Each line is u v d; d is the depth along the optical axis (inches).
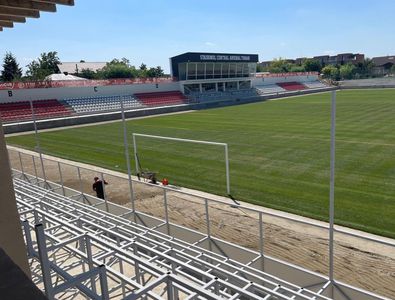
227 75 2391.7
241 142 884.0
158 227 374.9
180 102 1987.0
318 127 1063.6
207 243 329.7
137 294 123.7
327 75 3818.9
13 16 185.8
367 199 461.1
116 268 281.3
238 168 648.4
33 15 188.1
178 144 895.1
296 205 454.6
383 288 257.0
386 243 216.2
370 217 405.7
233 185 553.6
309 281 260.4
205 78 2267.5
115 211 436.8
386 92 2298.2
